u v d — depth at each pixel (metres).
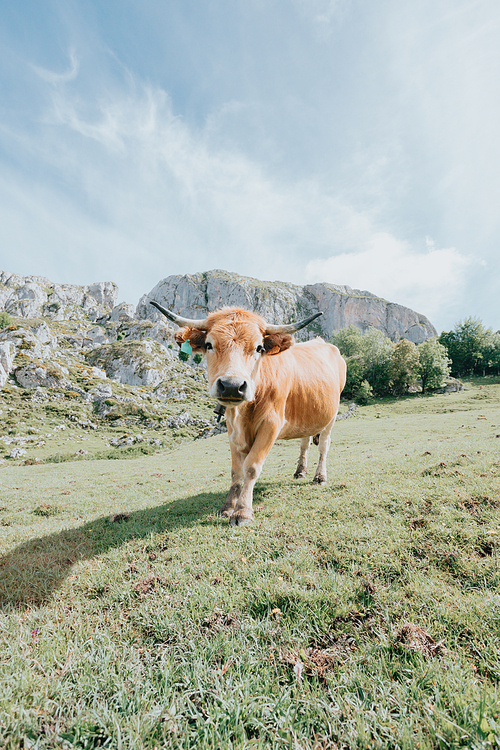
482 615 2.28
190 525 4.62
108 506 6.97
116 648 2.25
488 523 3.55
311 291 150.12
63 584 3.18
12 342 55.22
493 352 64.75
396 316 125.88
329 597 2.61
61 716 1.69
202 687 1.86
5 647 2.26
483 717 1.53
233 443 5.19
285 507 4.89
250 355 4.09
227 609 2.60
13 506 7.62
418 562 3.05
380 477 5.82
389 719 1.63
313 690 1.86
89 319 125.38
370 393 50.47
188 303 133.12
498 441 8.42
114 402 46.34
